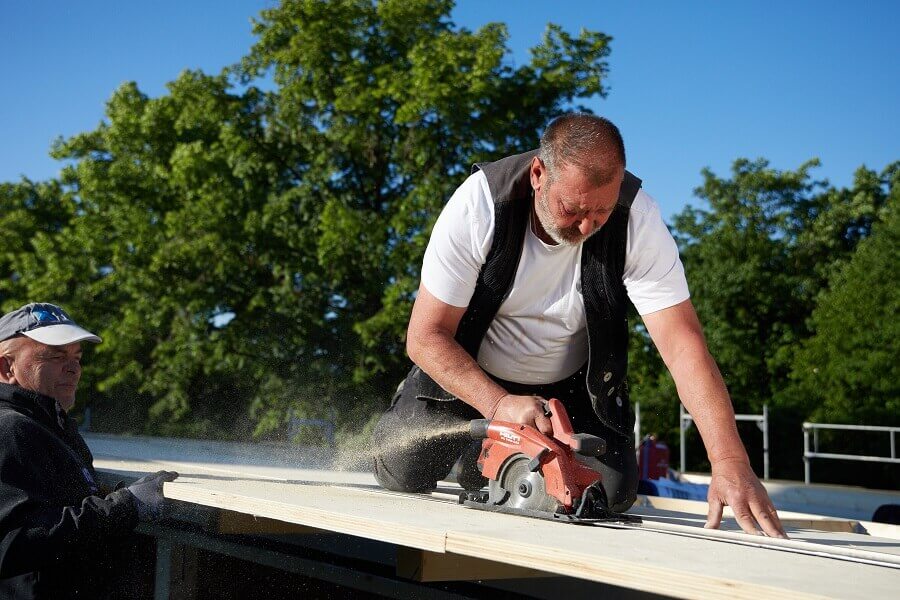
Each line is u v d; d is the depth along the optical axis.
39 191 26.33
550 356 2.53
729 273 26.62
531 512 1.90
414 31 15.58
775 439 23.02
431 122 14.48
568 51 15.02
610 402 2.52
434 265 2.30
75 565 2.42
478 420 2.16
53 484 2.26
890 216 24.70
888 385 21.73
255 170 15.98
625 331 2.45
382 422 2.70
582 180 2.00
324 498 2.03
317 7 15.45
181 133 17.64
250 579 2.75
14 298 20.78
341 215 14.02
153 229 16.73
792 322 27.00
